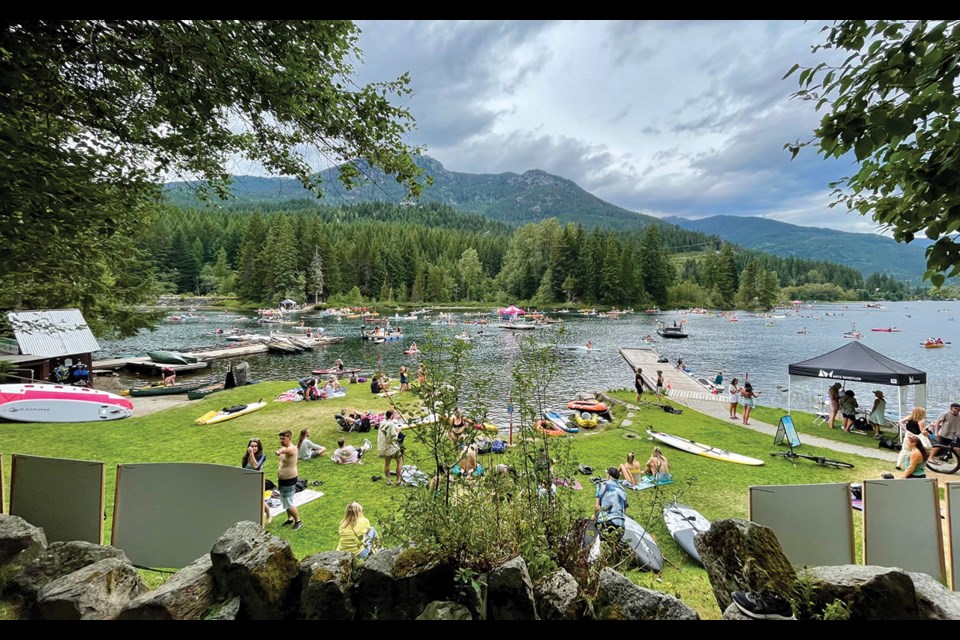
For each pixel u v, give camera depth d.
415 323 63.34
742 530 3.33
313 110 4.93
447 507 3.48
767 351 39.59
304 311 80.00
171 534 5.07
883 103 2.84
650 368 29.81
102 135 5.23
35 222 4.49
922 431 10.88
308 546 6.96
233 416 15.51
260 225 85.25
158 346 39.44
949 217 2.80
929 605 2.87
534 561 3.30
